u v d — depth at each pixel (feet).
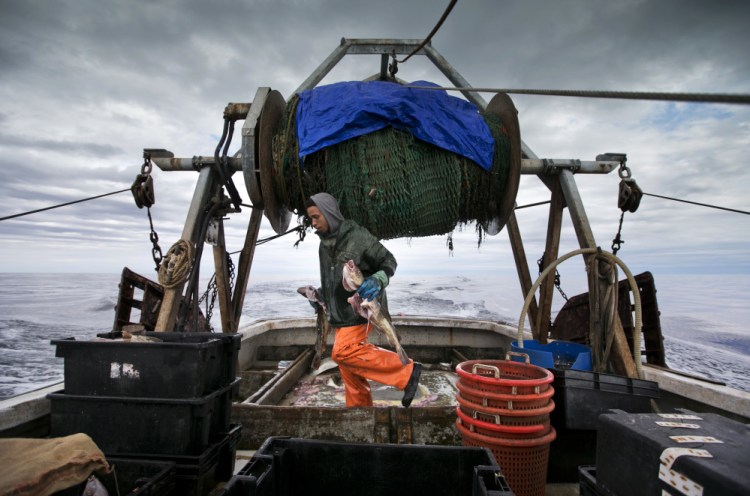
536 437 6.88
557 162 12.70
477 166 12.05
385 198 11.43
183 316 11.14
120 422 6.90
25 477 4.72
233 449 7.94
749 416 7.75
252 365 18.80
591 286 10.65
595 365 10.33
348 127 11.37
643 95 2.90
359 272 9.74
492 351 19.56
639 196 12.14
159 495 6.07
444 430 8.64
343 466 5.46
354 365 10.06
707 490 3.61
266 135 11.91
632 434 4.64
